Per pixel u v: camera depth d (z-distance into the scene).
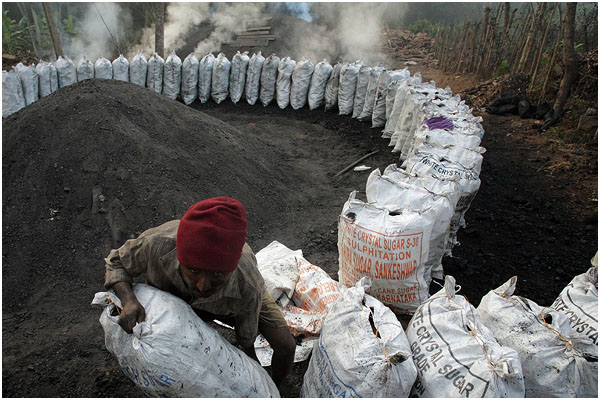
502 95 9.09
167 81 9.33
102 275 3.80
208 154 5.25
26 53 15.20
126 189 4.36
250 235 4.61
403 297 3.01
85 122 4.70
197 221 1.64
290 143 7.47
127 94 5.37
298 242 4.48
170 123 5.35
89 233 4.05
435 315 2.30
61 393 2.68
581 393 2.17
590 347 2.25
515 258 4.40
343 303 2.33
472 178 4.11
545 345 2.26
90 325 3.28
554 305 2.78
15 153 4.52
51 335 3.16
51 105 4.98
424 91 6.67
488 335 2.23
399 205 3.36
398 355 1.97
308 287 3.08
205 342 1.91
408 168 4.30
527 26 10.43
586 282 2.72
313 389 2.32
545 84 8.53
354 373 2.03
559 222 5.11
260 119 8.66
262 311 2.11
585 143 6.96
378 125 7.97
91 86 5.33
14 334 3.17
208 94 9.56
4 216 4.09
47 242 3.96
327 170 6.46
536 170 6.44
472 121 5.69
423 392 2.09
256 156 5.98
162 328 1.80
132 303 1.83
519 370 1.98
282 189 5.51
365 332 2.14
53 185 4.32
